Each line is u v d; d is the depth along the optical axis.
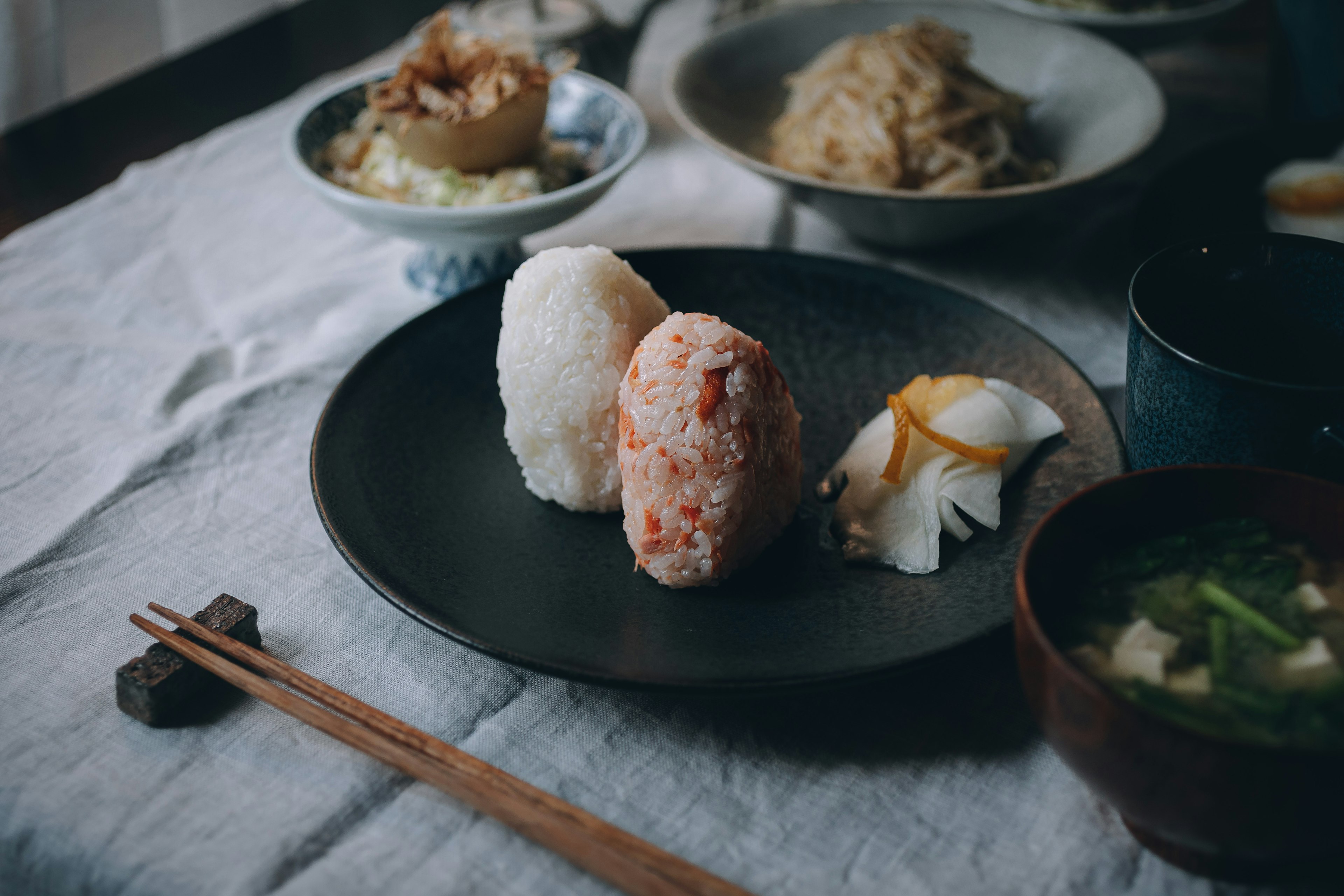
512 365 0.46
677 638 0.42
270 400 0.53
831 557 0.45
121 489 0.49
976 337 0.51
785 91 0.67
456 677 0.43
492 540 0.46
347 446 0.47
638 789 0.40
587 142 0.61
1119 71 0.61
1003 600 0.42
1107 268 0.60
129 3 1.00
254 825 0.39
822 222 0.64
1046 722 0.37
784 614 0.43
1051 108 0.63
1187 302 0.44
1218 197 0.57
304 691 0.41
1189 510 0.39
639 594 0.44
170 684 0.41
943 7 0.67
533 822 0.38
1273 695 0.36
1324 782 0.34
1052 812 0.39
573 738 0.41
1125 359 0.55
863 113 0.60
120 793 0.40
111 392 0.53
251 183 0.66
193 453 0.50
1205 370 0.41
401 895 0.38
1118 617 0.38
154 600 0.45
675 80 0.62
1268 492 0.39
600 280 0.46
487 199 0.55
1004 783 0.40
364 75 0.72
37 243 0.61
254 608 0.43
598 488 0.47
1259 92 0.75
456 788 0.39
